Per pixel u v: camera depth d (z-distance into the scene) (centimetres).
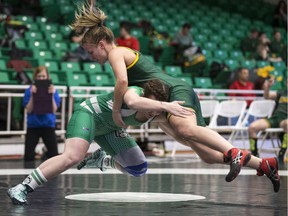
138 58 550
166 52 1870
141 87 548
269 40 2228
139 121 549
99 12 555
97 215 473
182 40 1881
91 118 557
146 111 518
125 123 554
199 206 535
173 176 857
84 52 1611
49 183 738
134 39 1648
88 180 785
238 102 1366
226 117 1401
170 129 567
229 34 2292
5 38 1625
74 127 552
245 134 1506
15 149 1276
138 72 548
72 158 545
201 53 1834
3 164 1073
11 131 1257
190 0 2500
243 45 2119
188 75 1738
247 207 532
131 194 630
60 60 1582
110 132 586
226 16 2461
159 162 1156
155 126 1434
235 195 627
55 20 1956
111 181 776
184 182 771
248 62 1958
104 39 549
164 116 543
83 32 552
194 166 1055
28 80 1344
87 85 1447
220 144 516
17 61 1463
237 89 1576
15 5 1942
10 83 1328
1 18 1725
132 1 2280
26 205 532
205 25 2286
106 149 598
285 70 1966
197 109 551
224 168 1011
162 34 2011
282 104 1254
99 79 1504
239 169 510
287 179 827
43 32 1755
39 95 1141
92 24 550
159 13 2233
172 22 2202
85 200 573
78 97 1327
